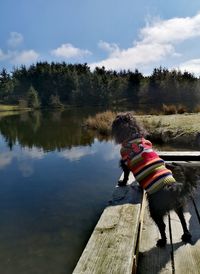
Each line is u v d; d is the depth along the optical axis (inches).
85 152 166.2
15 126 364.8
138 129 43.0
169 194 37.9
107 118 288.7
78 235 69.1
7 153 177.0
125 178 53.9
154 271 37.0
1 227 75.0
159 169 39.3
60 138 232.5
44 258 61.3
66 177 116.0
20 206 88.3
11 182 113.9
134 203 46.0
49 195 96.3
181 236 43.6
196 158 70.1
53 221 77.0
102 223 39.8
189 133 174.9
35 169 132.9
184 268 37.3
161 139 179.5
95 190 98.5
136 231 37.7
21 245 66.4
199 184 57.1
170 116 245.0
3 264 59.9
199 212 50.7
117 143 44.1
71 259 60.1
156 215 39.8
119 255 32.3
